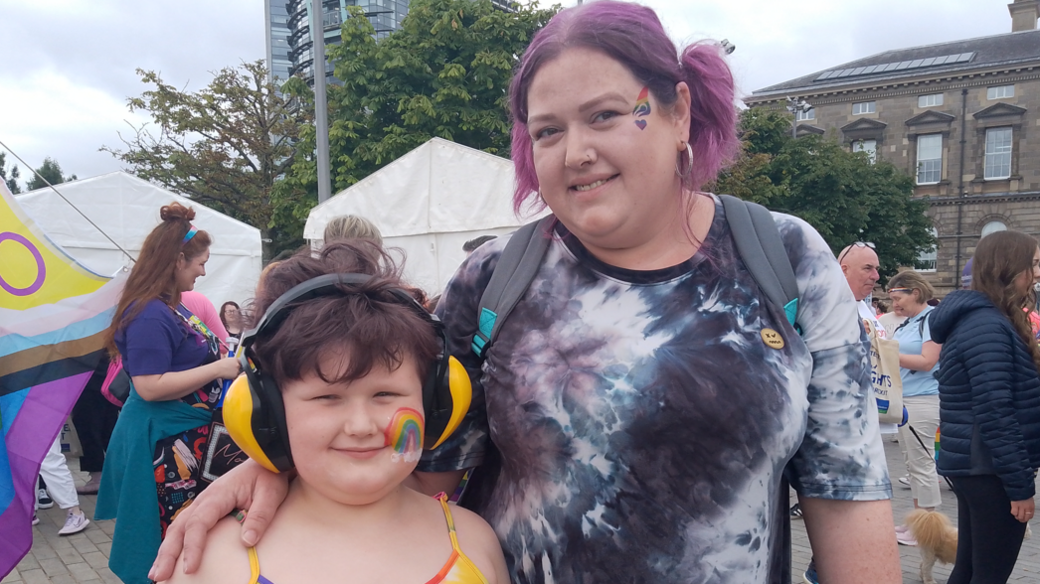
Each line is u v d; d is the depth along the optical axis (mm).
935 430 4301
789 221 1091
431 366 1031
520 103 1115
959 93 34750
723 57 1081
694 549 986
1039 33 35125
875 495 999
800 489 1062
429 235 6422
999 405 2471
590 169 970
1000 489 2551
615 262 1068
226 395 968
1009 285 2602
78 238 7078
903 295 5242
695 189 1076
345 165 13852
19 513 2463
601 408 987
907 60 37375
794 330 1015
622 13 994
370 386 942
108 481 2510
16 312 2590
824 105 37000
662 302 1018
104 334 2705
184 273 2570
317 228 6742
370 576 938
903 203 23641
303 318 915
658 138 980
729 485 976
